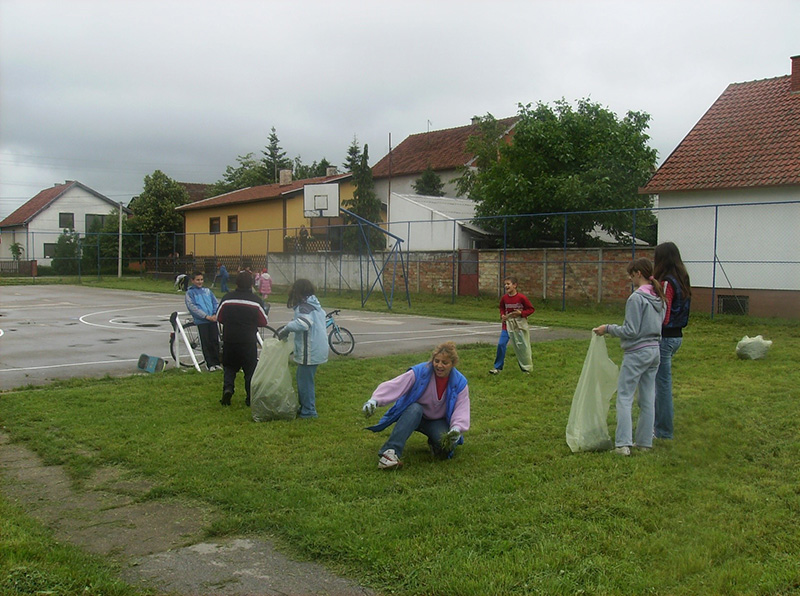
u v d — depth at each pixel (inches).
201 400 332.5
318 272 1330.0
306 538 167.3
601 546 160.6
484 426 279.6
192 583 148.4
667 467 220.7
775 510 182.4
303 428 279.0
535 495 194.5
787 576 144.6
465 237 1203.2
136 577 151.4
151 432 271.3
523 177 1071.0
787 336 605.0
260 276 1096.2
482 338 613.0
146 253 2180.1
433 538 165.8
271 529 176.9
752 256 774.5
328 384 375.2
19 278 1877.5
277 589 145.8
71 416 296.4
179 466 227.6
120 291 1385.3
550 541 162.6
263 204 1596.9
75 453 244.8
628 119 1139.3
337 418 297.4
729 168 801.6
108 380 385.7
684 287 249.6
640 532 168.7
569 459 230.8
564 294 882.8
